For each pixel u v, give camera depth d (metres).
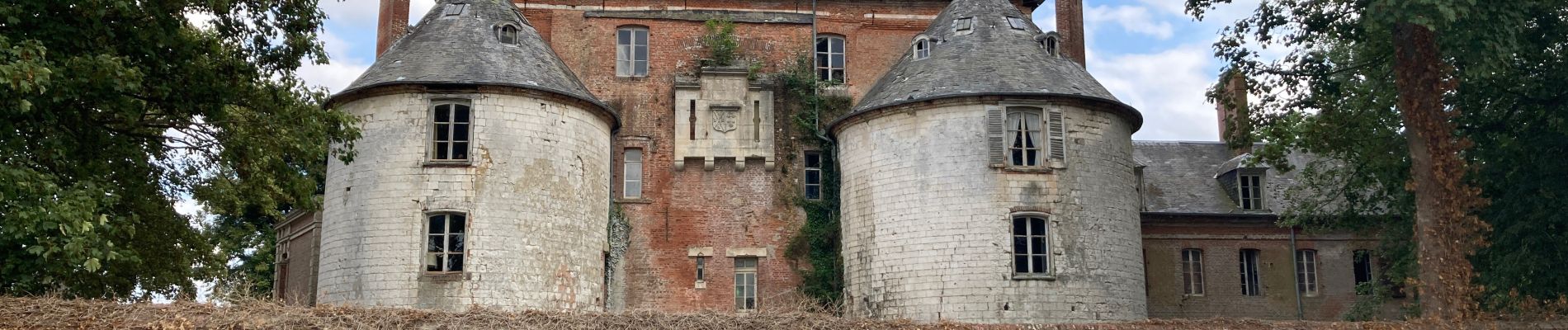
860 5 35.56
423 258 27.16
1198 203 37.41
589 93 30.70
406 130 27.88
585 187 29.23
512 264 27.38
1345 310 36.78
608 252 30.66
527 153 28.20
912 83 30.16
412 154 27.70
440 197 27.45
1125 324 23.75
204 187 25.64
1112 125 30.03
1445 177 25.92
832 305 30.84
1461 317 24.59
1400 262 32.75
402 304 26.86
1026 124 29.23
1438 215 25.86
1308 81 30.22
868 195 29.89
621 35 34.66
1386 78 29.86
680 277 32.06
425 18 31.00
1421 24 23.08
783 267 32.31
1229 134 31.03
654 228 32.38
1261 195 37.59
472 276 27.03
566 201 28.59
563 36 34.25
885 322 22.14
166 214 25.47
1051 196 28.66
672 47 34.38
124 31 21.78
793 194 32.94
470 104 28.14
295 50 24.08
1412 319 24.69
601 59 34.06
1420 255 26.14
